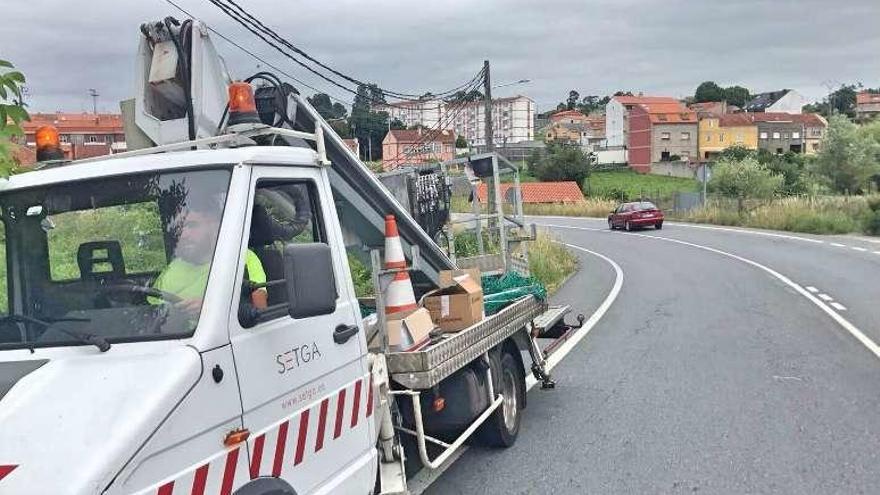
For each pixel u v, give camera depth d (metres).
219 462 3.28
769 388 8.84
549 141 107.25
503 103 105.38
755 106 173.75
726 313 14.54
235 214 3.61
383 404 4.91
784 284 18.80
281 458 3.68
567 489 6.02
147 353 3.25
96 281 3.63
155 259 3.61
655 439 7.15
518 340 7.87
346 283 4.45
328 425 4.08
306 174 4.28
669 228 44.81
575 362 10.59
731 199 49.34
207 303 3.38
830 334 12.15
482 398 6.37
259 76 5.40
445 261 7.22
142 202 3.70
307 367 3.92
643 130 120.69
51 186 3.79
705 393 8.70
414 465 6.18
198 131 4.76
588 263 27.28
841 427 7.33
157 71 4.79
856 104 168.38
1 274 3.74
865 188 57.97
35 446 2.80
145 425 2.91
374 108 27.91
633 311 15.20
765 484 5.98
